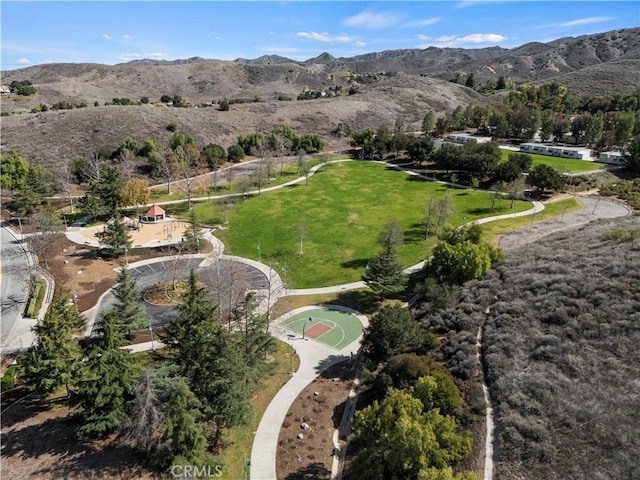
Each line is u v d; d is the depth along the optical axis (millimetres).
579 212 66500
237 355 26703
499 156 87500
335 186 85750
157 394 22938
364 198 78438
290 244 59656
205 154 96250
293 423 28812
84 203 65312
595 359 26344
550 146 103312
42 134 94125
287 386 32625
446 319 35562
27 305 43438
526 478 20438
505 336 30562
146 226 65625
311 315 43062
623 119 95562
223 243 60031
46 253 54438
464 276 42250
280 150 105688
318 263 54375
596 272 35438
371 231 63812
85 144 93500
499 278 40781
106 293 46094
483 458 22125
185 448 22938
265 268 53094
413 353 32062
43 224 55188
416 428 20469
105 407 24984
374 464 21922
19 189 67875
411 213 70688
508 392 25688
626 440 20562
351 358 36312
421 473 18781
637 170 84312
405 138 106125
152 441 23578
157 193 80125
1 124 96312
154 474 24109
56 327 28875
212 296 45156
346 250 57875
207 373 25797
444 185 85250
